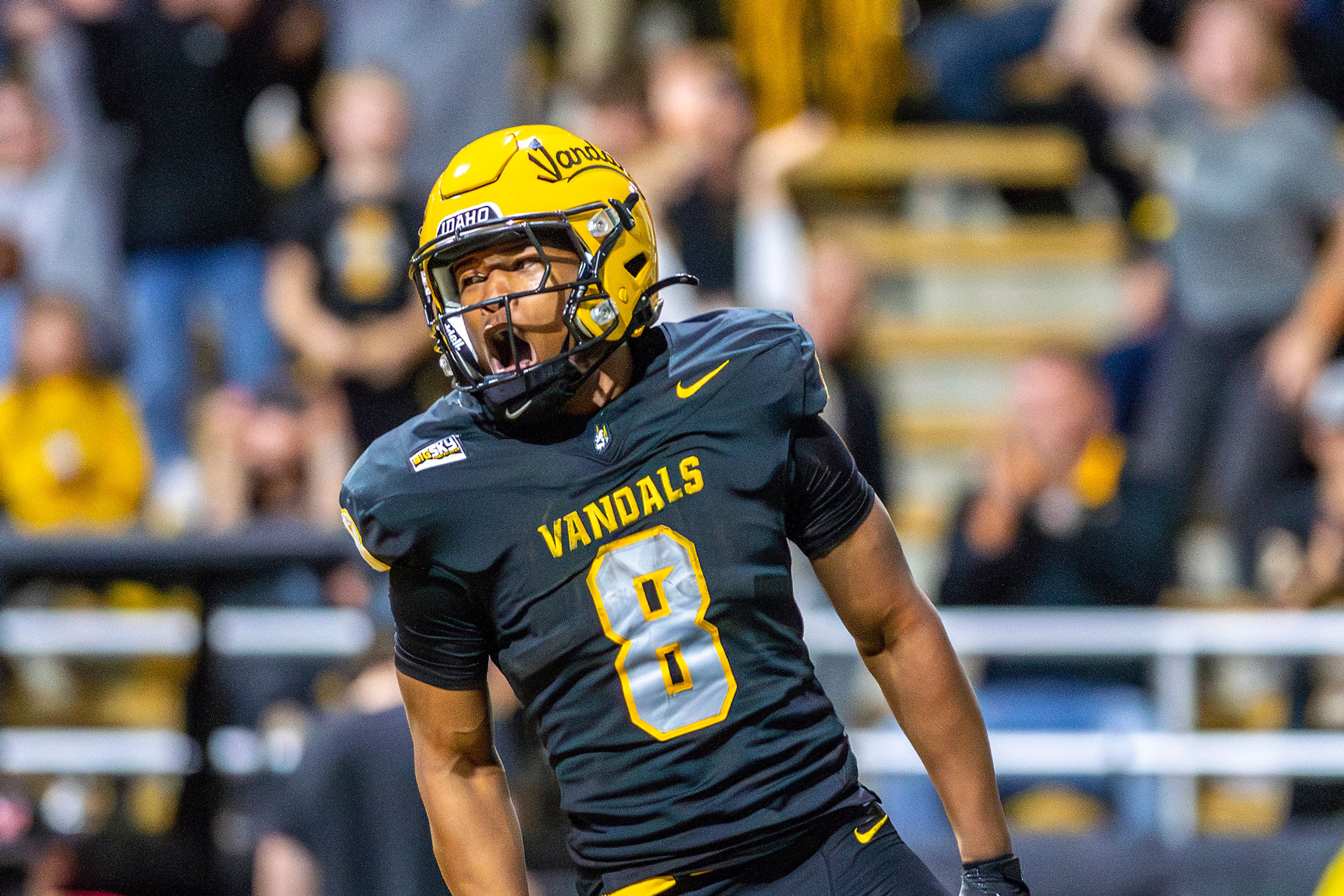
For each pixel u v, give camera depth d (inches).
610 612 333.7
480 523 335.9
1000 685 775.7
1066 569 772.0
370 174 928.9
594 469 334.6
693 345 346.9
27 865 718.5
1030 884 714.8
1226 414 935.0
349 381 898.7
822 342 888.3
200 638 704.4
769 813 338.0
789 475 344.5
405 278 910.4
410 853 615.2
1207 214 952.3
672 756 335.6
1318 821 746.8
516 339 336.2
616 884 343.9
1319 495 882.8
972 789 365.7
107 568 695.1
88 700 838.5
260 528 698.2
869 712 845.2
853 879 339.9
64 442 870.4
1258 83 967.0
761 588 337.1
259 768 719.7
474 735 361.4
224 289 961.5
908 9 1224.2
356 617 728.3
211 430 925.8
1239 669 944.3
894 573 357.4
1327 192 953.5
